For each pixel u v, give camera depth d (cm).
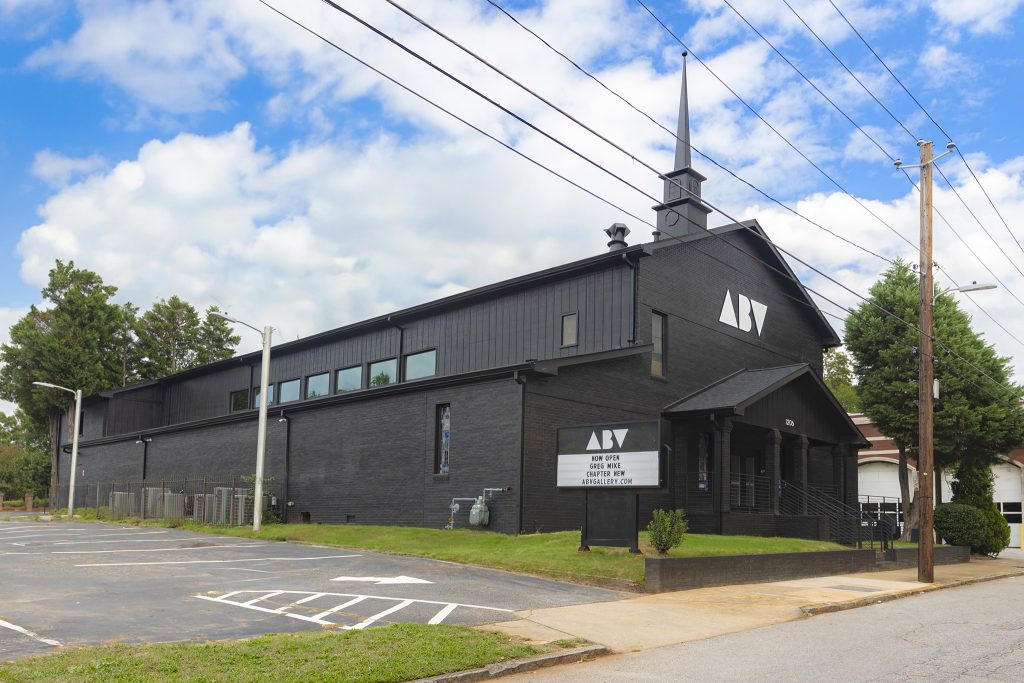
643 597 1509
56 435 5097
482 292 2886
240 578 1545
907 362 3175
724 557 1741
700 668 965
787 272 3331
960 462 3275
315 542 2262
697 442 2742
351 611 1216
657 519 1808
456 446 2380
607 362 2481
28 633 993
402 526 2469
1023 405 3162
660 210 2998
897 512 4159
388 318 3192
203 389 4334
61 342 5009
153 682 763
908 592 1811
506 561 1773
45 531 2714
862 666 973
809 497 2742
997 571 2567
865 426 4572
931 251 2292
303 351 3669
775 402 2702
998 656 1039
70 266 5266
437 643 976
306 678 801
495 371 2273
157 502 3316
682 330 2769
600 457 1833
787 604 1492
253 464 3158
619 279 2592
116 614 1142
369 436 2666
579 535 2025
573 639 1084
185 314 7050
